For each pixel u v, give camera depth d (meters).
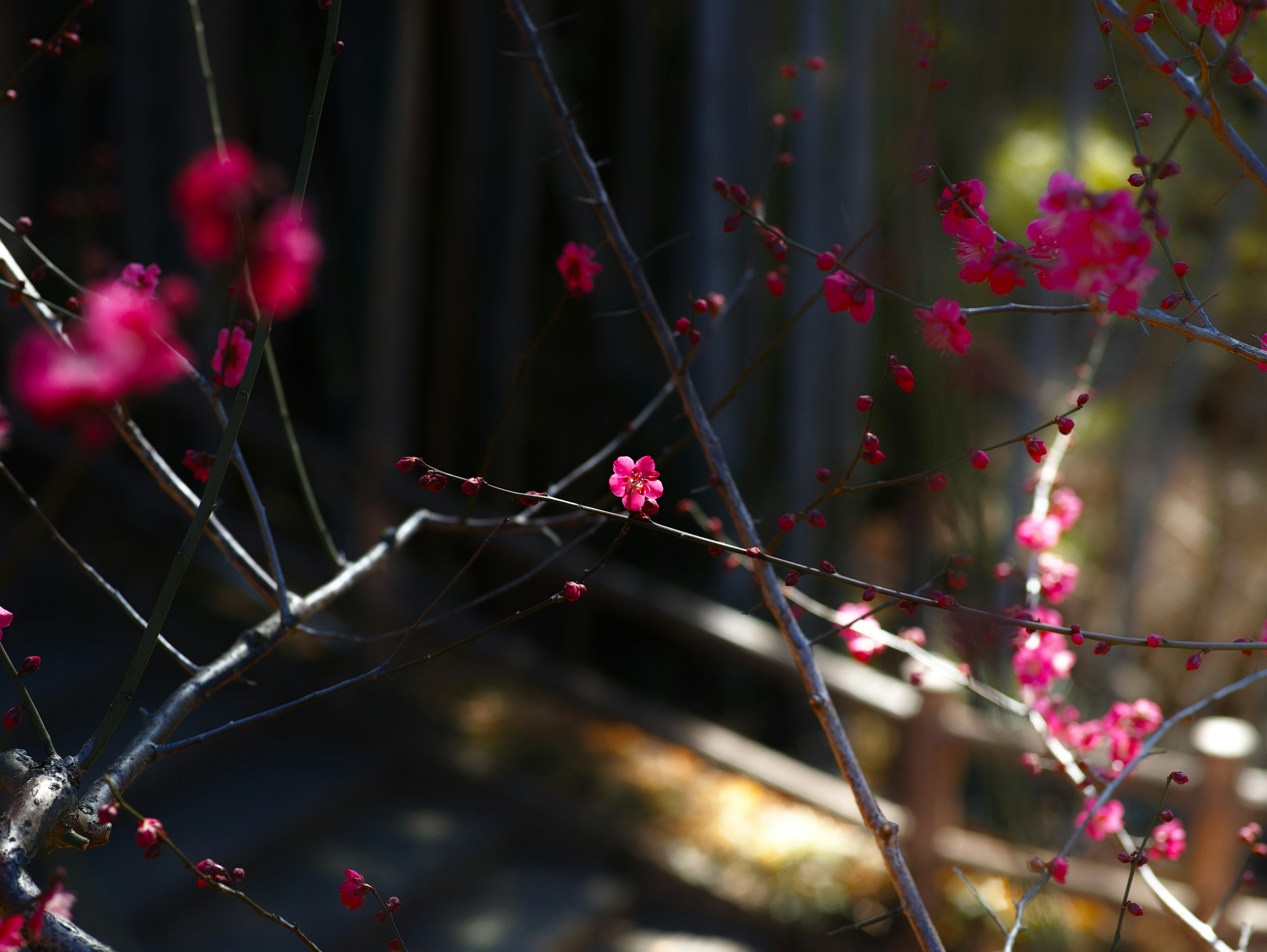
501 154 4.35
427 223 4.35
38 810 0.77
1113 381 5.76
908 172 1.29
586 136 4.76
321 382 4.84
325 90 0.90
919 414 2.74
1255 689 5.57
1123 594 5.86
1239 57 0.93
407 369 4.24
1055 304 4.64
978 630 1.62
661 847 3.49
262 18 4.40
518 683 3.97
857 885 3.30
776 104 4.23
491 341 4.54
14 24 4.05
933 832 3.15
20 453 3.92
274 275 0.49
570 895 3.33
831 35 4.04
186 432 4.21
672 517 4.75
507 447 4.64
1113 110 4.84
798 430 4.61
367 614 3.77
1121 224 0.74
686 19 4.59
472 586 4.68
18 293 0.99
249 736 3.51
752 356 4.59
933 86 1.21
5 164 4.07
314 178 4.57
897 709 3.17
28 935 0.67
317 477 4.63
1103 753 1.71
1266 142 4.71
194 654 3.61
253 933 2.83
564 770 3.71
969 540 1.79
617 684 4.81
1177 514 7.32
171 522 4.00
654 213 4.77
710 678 4.82
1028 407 4.62
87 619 3.70
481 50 4.22
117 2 4.02
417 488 4.12
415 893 3.13
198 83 4.10
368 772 3.48
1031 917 1.44
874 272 3.46
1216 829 2.89
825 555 4.79
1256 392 6.52
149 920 2.74
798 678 3.37
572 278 1.17
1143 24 0.99
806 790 3.45
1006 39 4.54
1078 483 5.84
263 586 1.09
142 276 0.95
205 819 3.13
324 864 3.18
